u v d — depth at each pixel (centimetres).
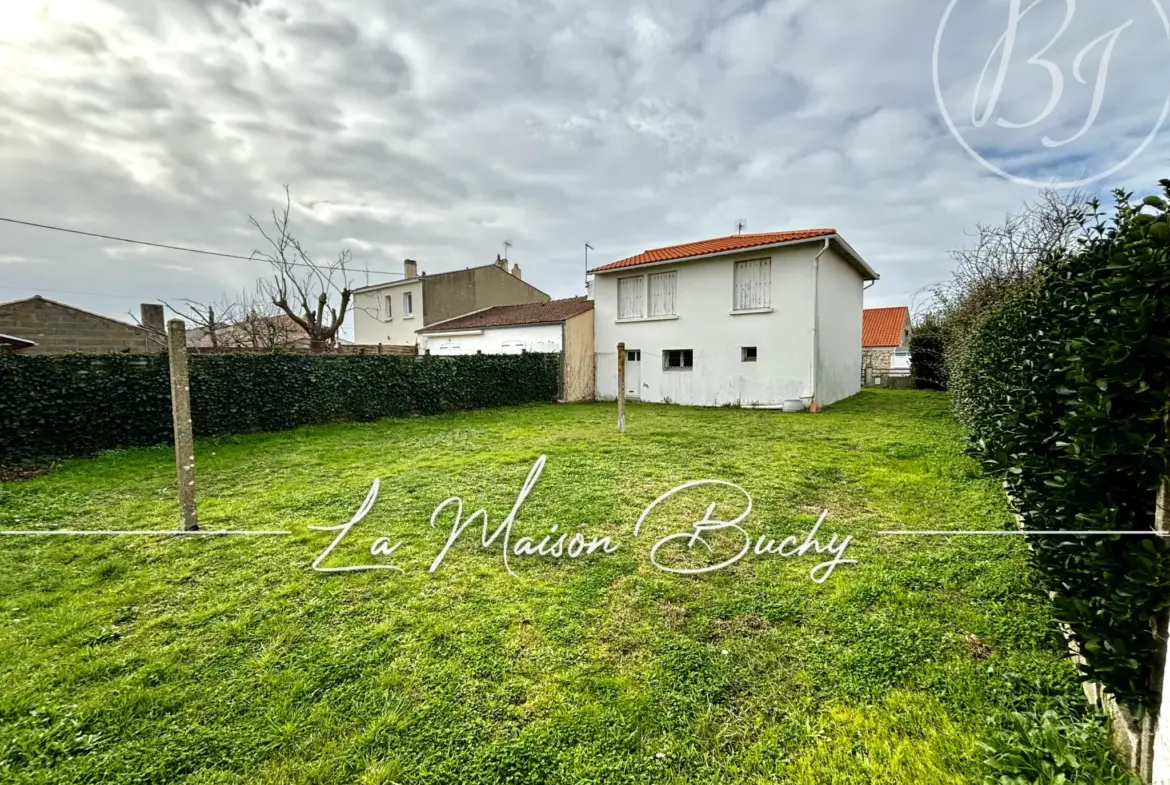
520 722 193
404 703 204
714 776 167
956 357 964
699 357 1312
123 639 251
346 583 308
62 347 1434
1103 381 145
